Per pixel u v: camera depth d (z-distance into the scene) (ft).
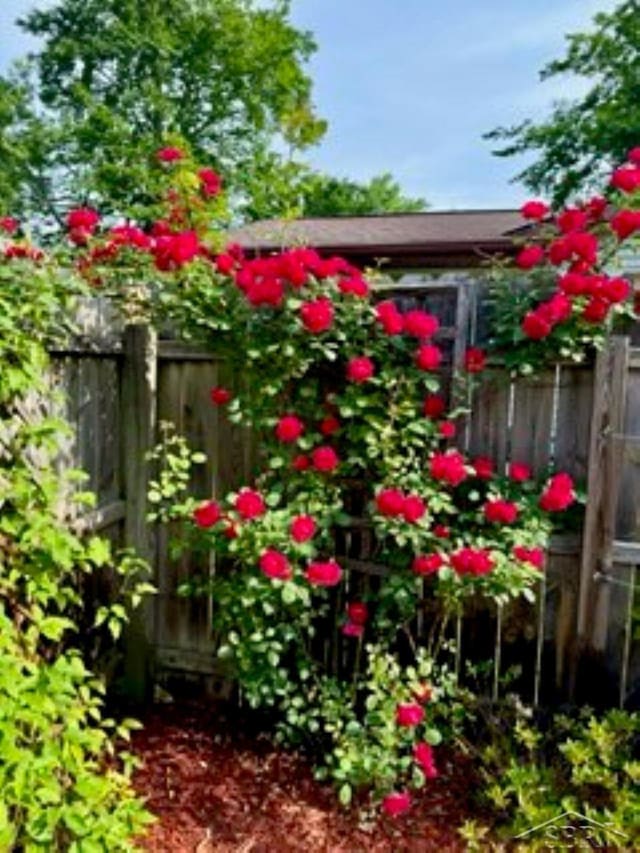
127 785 5.65
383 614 8.10
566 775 7.09
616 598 7.82
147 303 8.48
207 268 8.48
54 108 50.85
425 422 7.96
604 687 7.91
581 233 7.82
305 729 7.98
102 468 8.15
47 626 5.24
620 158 30.81
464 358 8.11
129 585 8.64
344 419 8.20
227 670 8.94
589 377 7.82
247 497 7.53
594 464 7.74
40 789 4.42
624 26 31.55
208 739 8.24
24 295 5.71
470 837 6.39
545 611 8.10
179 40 49.57
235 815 6.91
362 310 7.98
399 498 7.37
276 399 8.30
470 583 7.49
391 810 6.56
